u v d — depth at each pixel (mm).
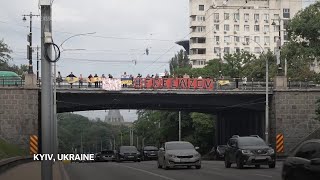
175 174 24062
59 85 54281
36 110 52594
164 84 55969
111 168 31688
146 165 36844
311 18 48938
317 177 11727
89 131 172125
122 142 163000
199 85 56656
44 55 12094
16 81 53125
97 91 54656
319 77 62156
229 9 128500
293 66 71875
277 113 58031
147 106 66875
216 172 24922
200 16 129625
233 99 60500
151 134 116188
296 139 57688
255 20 129750
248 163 27250
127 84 55219
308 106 58250
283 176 13688
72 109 66375
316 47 49312
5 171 25016
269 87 58969
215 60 89562
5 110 52156
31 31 54719
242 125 77812
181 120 88750
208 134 84875
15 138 51906
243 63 87375
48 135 12000
